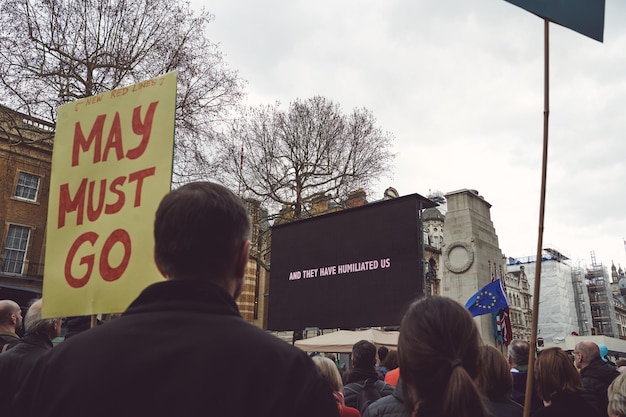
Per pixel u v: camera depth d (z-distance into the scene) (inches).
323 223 505.4
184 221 56.1
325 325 478.3
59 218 125.4
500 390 114.9
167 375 47.8
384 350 283.0
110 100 127.0
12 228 947.3
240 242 59.7
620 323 3324.3
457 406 56.9
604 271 2792.8
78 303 116.0
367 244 463.8
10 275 919.7
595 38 100.7
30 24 660.7
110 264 114.4
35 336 123.0
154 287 55.6
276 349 50.3
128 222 115.0
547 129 89.1
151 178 115.1
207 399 46.1
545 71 92.8
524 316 2082.9
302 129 980.6
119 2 694.5
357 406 160.7
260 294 1578.5
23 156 964.6
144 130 119.4
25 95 668.1
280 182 964.0
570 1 99.3
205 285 54.4
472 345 63.6
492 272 795.4
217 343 49.2
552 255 2383.1
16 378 110.9
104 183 121.3
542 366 121.1
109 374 48.7
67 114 132.9
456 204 812.6
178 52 722.2
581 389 119.8
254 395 46.9
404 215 445.4
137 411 46.5
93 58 699.4
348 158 977.5
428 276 1676.9
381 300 442.3
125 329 52.3
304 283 504.1
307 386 48.4
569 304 2246.6
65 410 48.5
